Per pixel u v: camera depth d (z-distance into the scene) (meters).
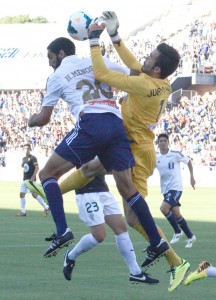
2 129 73.44
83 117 12.58
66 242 12.21
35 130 70.25
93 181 14.55
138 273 14.16
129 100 13.36
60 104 71.50
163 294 15.04
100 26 12.59
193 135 61.56
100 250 21.53
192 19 84.06
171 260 13.70
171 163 24.09
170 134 63.06
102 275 17.20
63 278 16.73
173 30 83.88
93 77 12.88
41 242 23.53
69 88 12.76
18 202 42.72
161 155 24.14
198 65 72.19
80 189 14.53
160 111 13.41
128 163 12.70
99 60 12.59
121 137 12.73
